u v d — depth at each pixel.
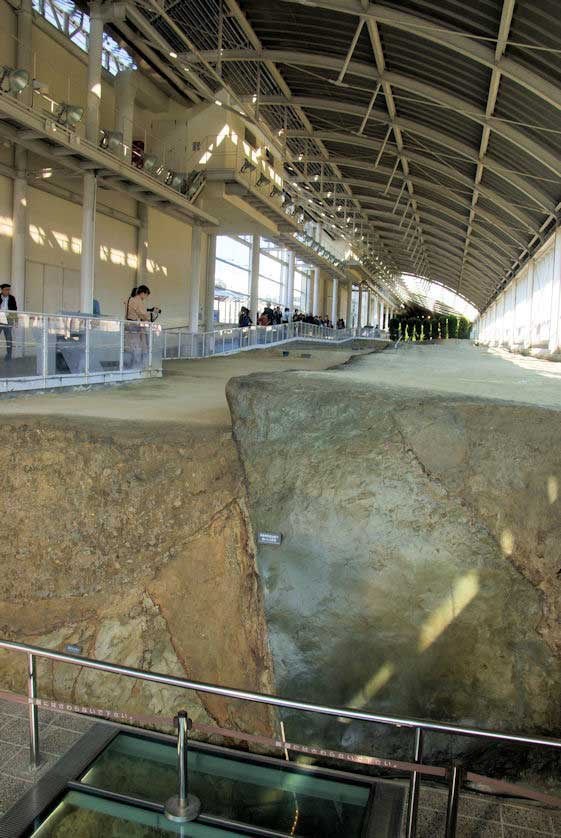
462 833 4.21
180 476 6.75
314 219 41.66
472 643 5.42
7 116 15.47
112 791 4.52
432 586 5.56
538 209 23.41
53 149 18.11
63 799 4.46
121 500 6.73
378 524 5.81
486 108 17.67
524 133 18.00
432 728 3.38
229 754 4.98
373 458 6.02
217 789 4.65
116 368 13.44
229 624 6.16
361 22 14.88
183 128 28.11
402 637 5.55
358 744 5.50
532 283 30.42
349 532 5.87
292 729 5.63
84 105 22.84
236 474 6.73
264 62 19.55
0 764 4.78
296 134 26.05
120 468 6.77
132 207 26.78
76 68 22.22
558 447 5.52
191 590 6.38
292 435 6.53
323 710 3.49
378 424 6.17
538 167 19.83
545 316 27.16
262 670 5.84
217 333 24.48
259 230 34.00
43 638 6.39
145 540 6.63
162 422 7.77
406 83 18.23
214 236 34.41
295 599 5.88
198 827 4.20
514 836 4.21
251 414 6.86
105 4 18.88
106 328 13.01
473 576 5.50
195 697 6.01
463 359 19.72
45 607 6.55
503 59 14.24
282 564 6.04
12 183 19.75
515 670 5.31
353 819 4.45
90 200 19.91
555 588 5.32
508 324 43.31
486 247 36.09
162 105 27.30
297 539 6.05
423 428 5.93
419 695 5.45
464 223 32.81
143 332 14.51
